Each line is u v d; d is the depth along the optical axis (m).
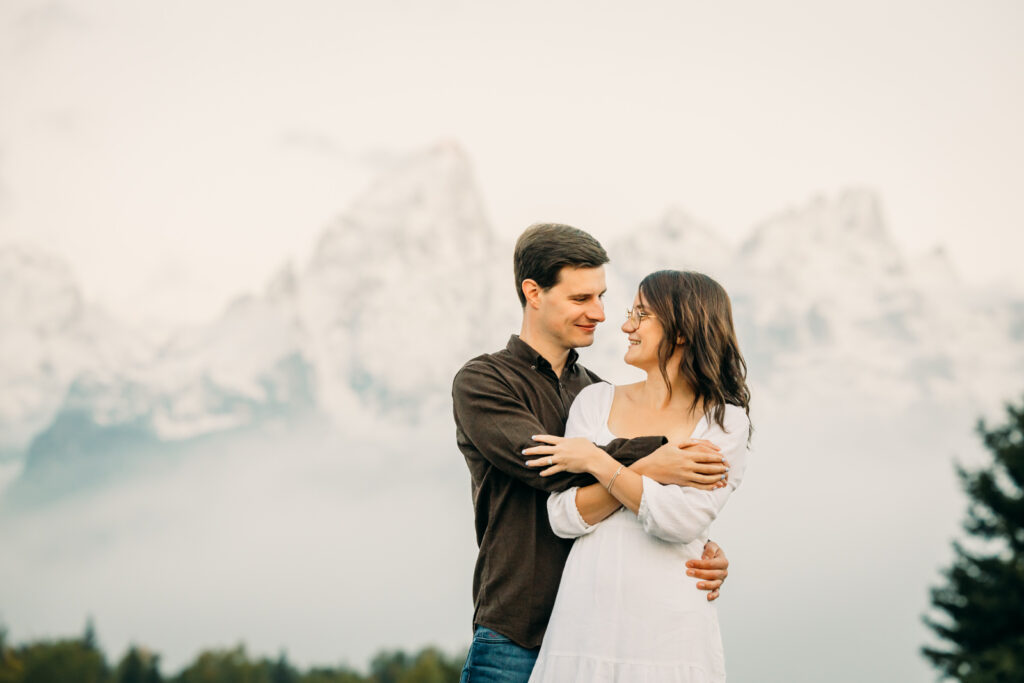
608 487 2.57
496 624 2.79
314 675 70.00
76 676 68.44
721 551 2.69
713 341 2.69
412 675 63.44
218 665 69.44
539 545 2.81
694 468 2.54
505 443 2.78
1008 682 17.39
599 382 3.16
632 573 2.55
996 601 18.47
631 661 2.48
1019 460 19.47
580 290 2.96
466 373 2.96
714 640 2.58
